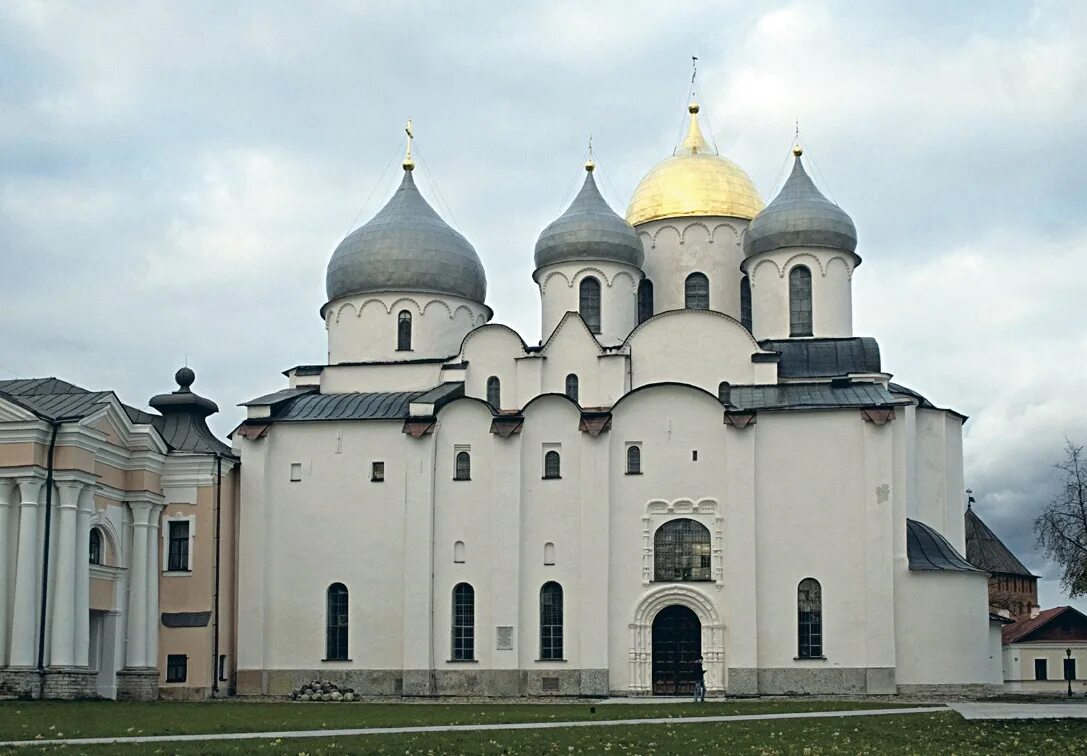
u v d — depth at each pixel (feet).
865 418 237.04
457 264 278.46
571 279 272.92
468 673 242.78
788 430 239.71
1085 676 351.67
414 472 249.34
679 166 293.64
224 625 249.96
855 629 232.73
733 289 286.46
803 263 268.62
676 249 287.89
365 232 279.90
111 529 236.22
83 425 222.69
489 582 244.42
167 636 247.09
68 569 218.18
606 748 138.82
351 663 247.91
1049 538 240.53
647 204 291.99
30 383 244.83
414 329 274.77
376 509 252.01
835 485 236.84
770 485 238.68
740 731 157.28
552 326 273.54
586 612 239.09
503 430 246.47
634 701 225.15
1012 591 379.96
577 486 244.22
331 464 254.88
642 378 254.68
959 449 261.03
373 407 259.80
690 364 253.85
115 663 234.99
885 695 229.45
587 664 237.45
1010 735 155.12
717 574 237.45
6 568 216.54
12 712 174.81
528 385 257.75
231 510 255.09
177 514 250.57
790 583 235.61
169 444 254.06
